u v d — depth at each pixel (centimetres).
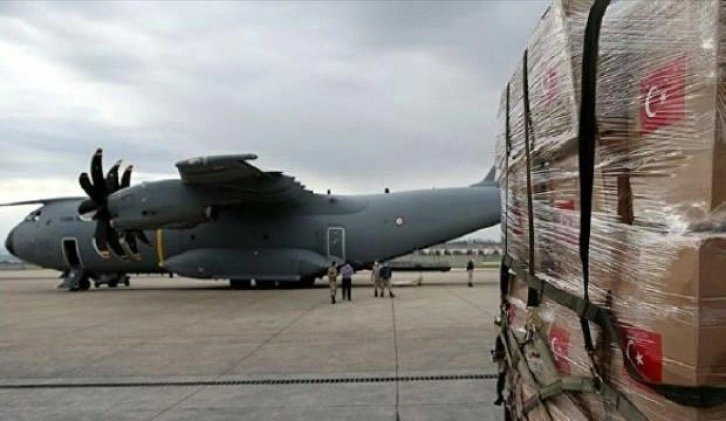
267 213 2250
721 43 181
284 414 561
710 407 180
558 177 277
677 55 193
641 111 210
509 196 403
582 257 229
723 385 179
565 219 267
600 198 232
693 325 180
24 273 6094
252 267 2238
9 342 1048
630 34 217
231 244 2258
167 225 1909
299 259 2219
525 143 333
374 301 1744
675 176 192
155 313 1508
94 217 2066
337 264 2233
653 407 198
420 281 2716
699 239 180
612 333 219
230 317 1384
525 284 354
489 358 820
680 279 185
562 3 262
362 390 650
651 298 198
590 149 226
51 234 2459
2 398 649
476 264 5531
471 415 543
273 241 2242
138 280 3772
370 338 1020
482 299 1789
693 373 181
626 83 218
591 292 238
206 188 1884
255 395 639
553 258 287
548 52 284
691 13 189
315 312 1461
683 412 187
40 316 1484
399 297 1891
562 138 263
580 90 242
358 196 2303
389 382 686
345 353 878
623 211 219
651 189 203
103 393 665
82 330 1200
